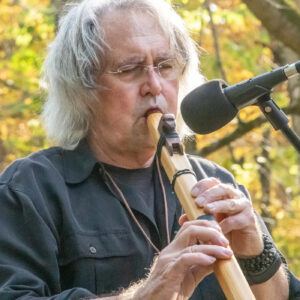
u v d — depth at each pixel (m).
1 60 22.62
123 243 5.94
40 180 6.00
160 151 5.69
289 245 20.34
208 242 5.06
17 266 5.68
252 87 5.49
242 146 20.92
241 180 18.73
